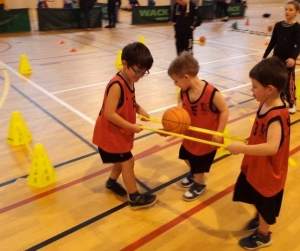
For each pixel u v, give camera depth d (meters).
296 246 2.27
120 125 2.33
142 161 3.35
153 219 2.53
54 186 2.92
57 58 7.41
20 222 2.48
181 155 2.76
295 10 4.09
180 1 5.82
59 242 2.29
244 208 2.67
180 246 2.27
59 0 14.66
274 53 4.38
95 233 2.38
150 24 12.81
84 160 3.35
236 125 4.22
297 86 5.29
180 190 2.90
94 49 8.39
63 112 4.51
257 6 21.34
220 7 14.27
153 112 4.60
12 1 14.14
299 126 4.22
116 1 11.46
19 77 5.99
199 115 2.50
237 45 9.44
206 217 2.56
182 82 2.39
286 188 2.93
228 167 3.26
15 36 9.68
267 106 1.98
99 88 5.53
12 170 3.16
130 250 2.23
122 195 2.79
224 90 5.59
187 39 6.06
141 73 2.26
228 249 2.25
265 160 2.02
